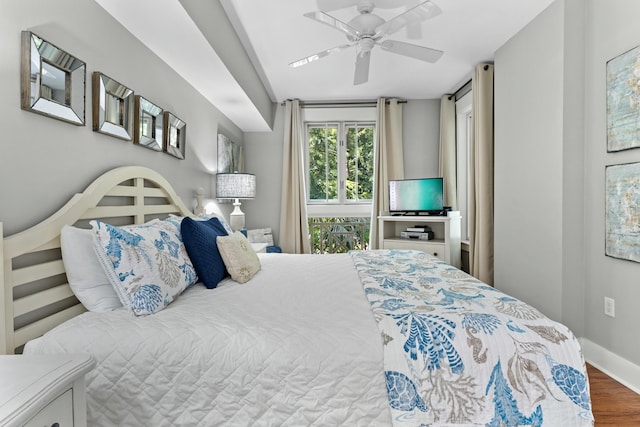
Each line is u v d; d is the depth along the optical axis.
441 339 1.17
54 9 1.37
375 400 1.11
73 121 1.45
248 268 1.95
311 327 1.25
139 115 1.99
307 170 4.80
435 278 1.89
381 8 2.38
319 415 1.10
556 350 1.15
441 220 3.97
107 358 1.15
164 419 1.12
